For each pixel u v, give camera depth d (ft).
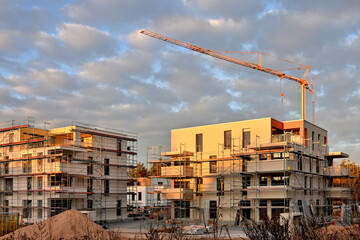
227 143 163.84
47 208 154.92
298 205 150.20
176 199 165.27
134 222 172.14
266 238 36.14
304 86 287.69
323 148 181.68
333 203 182.80
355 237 36.09
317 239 35.63
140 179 257.96
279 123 162.40
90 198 165.68
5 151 179.52
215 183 163.02
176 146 177.47
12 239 58.54
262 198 145.38
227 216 157.07
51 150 161.68
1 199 176.65
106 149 173.58
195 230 115.75
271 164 144.15
